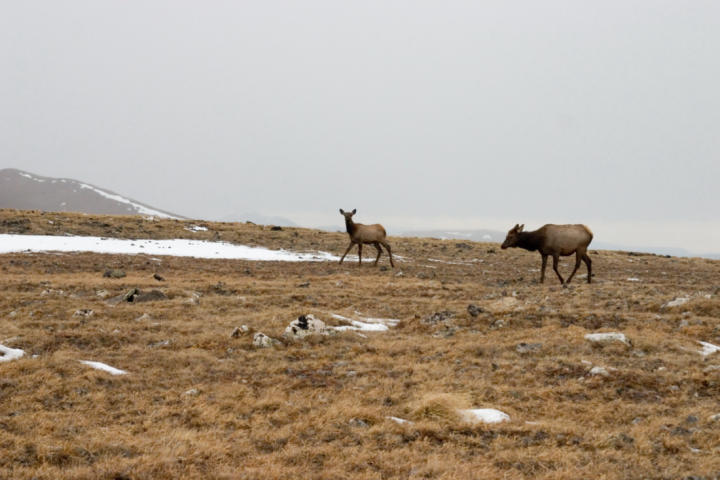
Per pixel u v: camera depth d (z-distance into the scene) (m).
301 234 87.56
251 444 13.52
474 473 11.77
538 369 20.42
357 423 15.02
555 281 48.22
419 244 85.69
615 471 12.18
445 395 16.27
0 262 49.19
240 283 42.66
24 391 16.67
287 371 20.45
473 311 29.62
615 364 20.95
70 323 26.47
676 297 32.44
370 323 30.20
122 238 72.31
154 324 27.23
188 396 17.11
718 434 14.31
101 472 11.27
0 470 11.21
